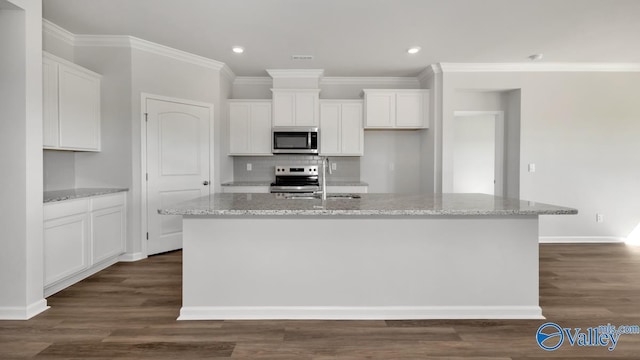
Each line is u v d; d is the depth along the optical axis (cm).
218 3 311
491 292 259
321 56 456
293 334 235
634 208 499
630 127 496
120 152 400
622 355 211
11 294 255
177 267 380
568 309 274
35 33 260
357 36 387
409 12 328
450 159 500
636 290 315
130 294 303
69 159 390
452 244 258
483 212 230
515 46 420
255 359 206
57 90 327
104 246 361
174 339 228
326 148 534
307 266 257
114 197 378
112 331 238
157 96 419
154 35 386
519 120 498
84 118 367
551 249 460
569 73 493
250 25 358
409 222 257
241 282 257
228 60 472
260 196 319
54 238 292
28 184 255
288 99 519
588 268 379
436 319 257
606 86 493
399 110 525
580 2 309
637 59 469
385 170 573
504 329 242
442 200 284
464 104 530
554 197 499
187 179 453
